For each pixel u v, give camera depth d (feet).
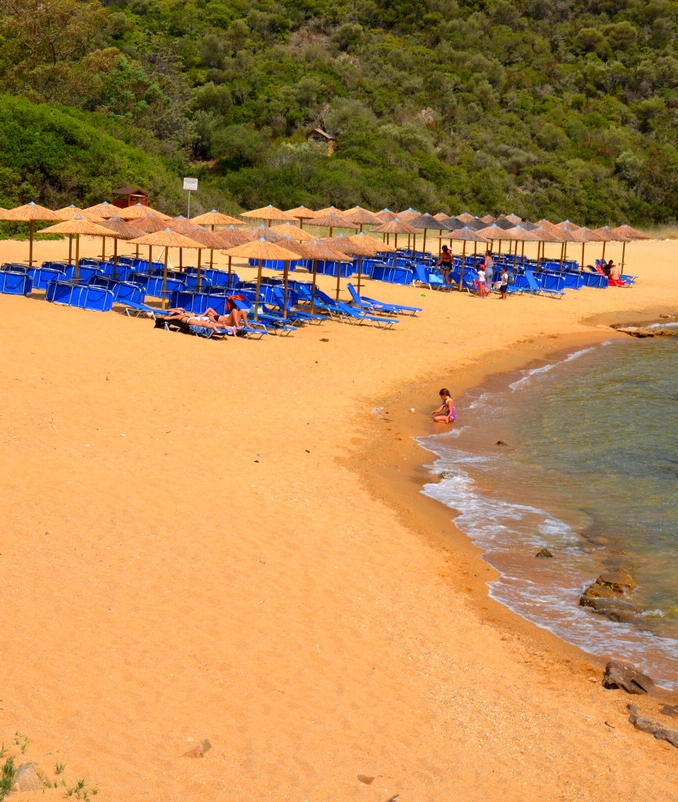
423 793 18.94
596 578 33.22
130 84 187.73
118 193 132.05
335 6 275.80
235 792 18.06
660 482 44.70
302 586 29.27
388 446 48.14
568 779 20.25
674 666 27.07
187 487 36.63
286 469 41.37
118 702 20.90
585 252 160.15
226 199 165.89
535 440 52.06
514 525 38.34
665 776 20.63
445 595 30.55
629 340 90.02
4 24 179.52
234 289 80.23
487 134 224.94
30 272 79.92
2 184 129.08
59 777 17.46
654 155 229.25
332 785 18.79
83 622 24.57
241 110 207.62
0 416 42.32
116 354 58.44
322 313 85.46
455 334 83.82
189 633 24.93
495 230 112.06
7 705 19.99
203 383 54.80
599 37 289.74
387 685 23.79
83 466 37.17
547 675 25.75
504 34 282.97
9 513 31.24
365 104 224.94
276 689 22.68
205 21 254.27
